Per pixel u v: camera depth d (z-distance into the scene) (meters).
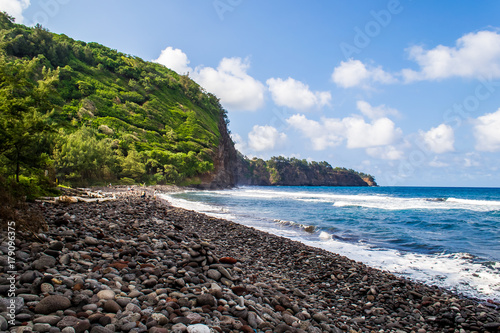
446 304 7.15
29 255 4.96
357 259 11.91
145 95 135.12
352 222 23.84
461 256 12.52
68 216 9.49
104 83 125.12
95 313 3.35
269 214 29.06
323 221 24.27
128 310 3.62
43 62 105.25
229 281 5.80
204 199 51.88
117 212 14.23
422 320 6.27
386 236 17.53
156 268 5.41
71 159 52.59
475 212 33.34
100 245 6.58
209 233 14.52
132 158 83.00
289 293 6.73
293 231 18.73
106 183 66.12
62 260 4.95
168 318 3.67
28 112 15.55
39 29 113.06
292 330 4.14
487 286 8.90
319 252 11.84
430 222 24.20
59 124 17.12
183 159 104.31
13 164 15.98
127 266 5.41
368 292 7.53
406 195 82.31
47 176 17.77
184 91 166.25
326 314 5.89
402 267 10.84
